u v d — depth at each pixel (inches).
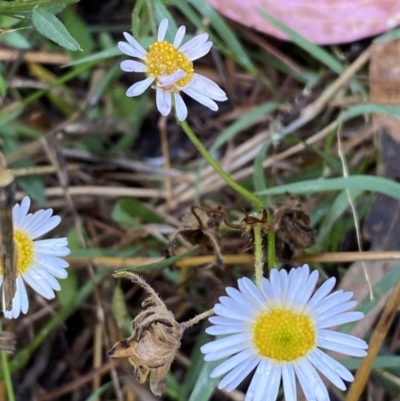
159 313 3.2
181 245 4.7
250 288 3.1
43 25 3.3
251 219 3.6
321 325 3.2
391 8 4.8
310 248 4.3
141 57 3.4
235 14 4.9
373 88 4.8
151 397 4.5
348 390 4.2
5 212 2.8
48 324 4.6
